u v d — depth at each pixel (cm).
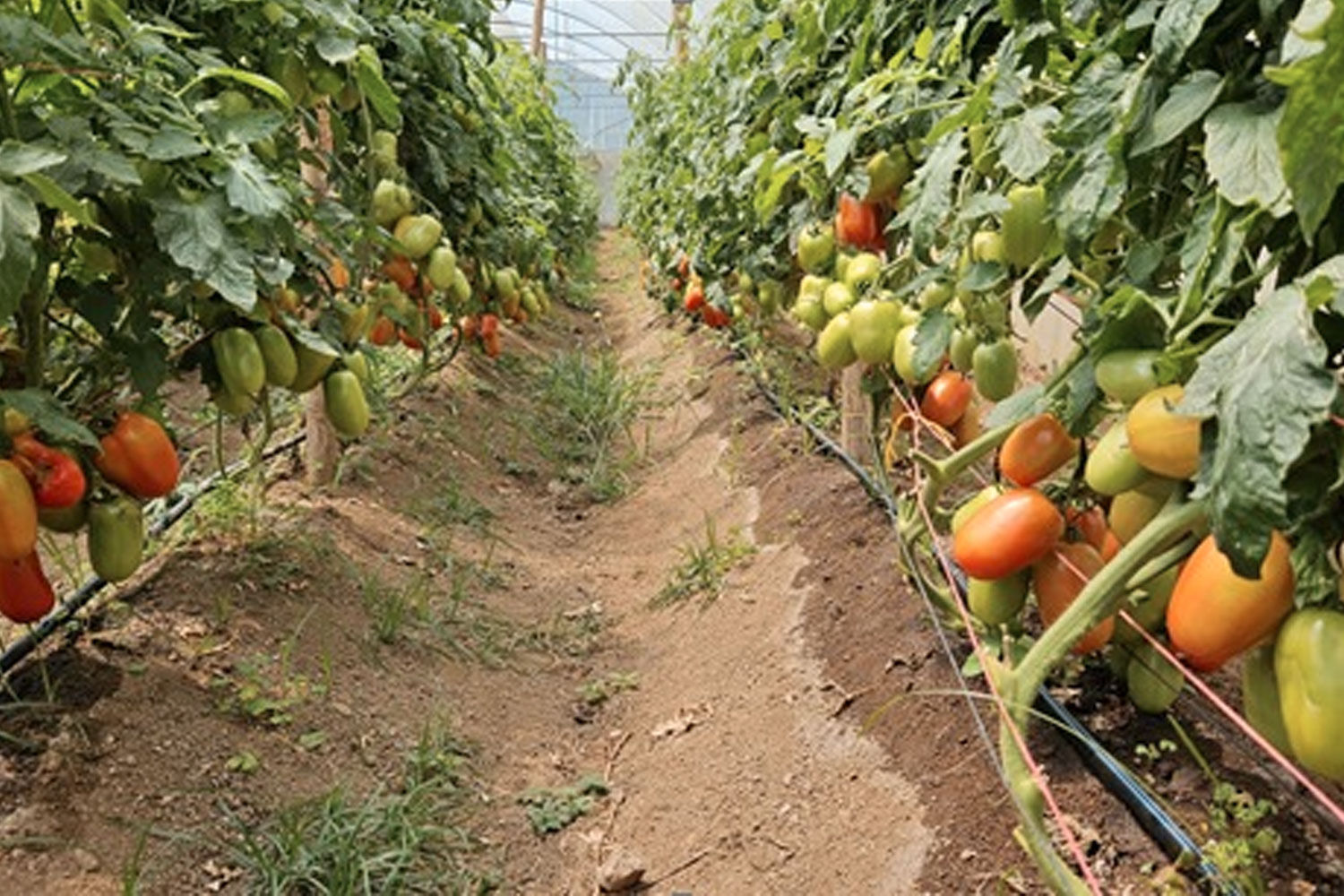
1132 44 169
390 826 262
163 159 208
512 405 721
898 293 262
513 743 329
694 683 352
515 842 282
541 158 965
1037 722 243
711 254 523
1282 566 133
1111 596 161
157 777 256
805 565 378
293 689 303
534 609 431
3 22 199
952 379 280
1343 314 119
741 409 613
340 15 301
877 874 233
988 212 213
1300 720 127
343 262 326
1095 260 212
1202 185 172
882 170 301
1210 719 244
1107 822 215
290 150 305
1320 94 93
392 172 399
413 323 419
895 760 263
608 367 803
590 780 310
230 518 371
